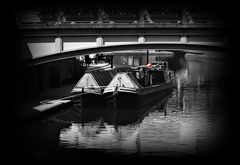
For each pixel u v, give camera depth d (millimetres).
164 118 39625
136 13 47188
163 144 31219
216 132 33906
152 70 54906
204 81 68750
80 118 39906
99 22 47000
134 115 41344
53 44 45781
